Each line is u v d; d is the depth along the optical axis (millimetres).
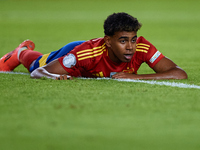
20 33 50531
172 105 13305
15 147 9703
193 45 39156
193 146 9773
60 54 19406
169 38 45938
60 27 59344
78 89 15672
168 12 87688
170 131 10781
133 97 14336
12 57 22562
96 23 65688
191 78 19250
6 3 108438
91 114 12234
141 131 10766
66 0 118000
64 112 12414
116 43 16953
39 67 18875
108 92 15109
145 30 55562
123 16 16734
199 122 11531
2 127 11078
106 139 10180
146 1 113438
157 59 18500
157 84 16953
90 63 17922
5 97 14375
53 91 15281
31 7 100750
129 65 18422
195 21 69188
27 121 11570
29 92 15148
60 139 10180
